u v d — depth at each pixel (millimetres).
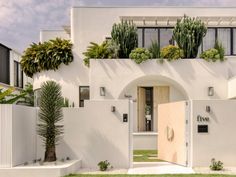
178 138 14078
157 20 21562
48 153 12977
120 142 13672
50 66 20844
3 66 23406
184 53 19141
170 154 14789
